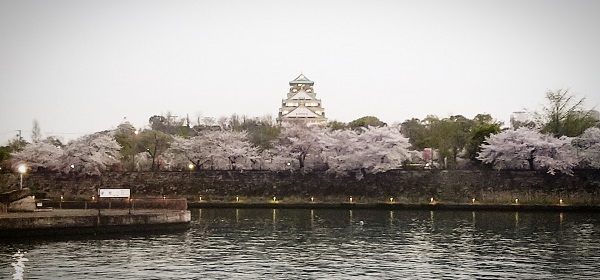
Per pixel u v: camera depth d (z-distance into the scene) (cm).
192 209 11731
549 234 7825
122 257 5994
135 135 16425
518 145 12144
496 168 12369
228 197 12675
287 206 11894
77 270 5403
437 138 14575
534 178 11806
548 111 13888
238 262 5869
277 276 5291
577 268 5641
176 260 5916
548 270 5556
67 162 13388
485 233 7938
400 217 10094
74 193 13125
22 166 8638
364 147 12938
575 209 10825
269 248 6675
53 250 6256
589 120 13825
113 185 13175
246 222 9262
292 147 13662
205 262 5847
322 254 6331
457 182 12069
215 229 8269
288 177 12850
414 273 5431
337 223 9156
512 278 5247
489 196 11750
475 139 13538
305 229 8369
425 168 13100
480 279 5209
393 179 12450
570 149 12288
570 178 11681
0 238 6644
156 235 7444
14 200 8000
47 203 8731
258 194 12681
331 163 12875
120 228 7362
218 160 14225
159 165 15238
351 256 6225
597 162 12431
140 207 8406
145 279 5122
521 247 6775
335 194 12488
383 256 6231
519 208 11050
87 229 7131
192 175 13062
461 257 6172
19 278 5103
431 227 8625
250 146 14688
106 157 13712
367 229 8394
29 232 6781
